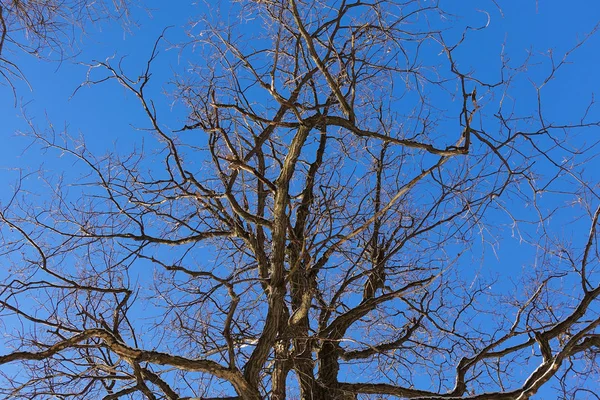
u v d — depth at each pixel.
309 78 7.37
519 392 5.91
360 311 7.93
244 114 6.69
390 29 6.91
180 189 7.67
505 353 7.46
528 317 7.08
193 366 5.93
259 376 6.93
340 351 8.28
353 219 7.96
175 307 7.03
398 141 6.33
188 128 6.91
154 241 7.75
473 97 6.03
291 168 7.07
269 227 7.31
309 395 7.53
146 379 6.51
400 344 8.52
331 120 6.64
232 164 7.12
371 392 7.83
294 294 8.04
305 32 6.21
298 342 7.60
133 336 7.24
